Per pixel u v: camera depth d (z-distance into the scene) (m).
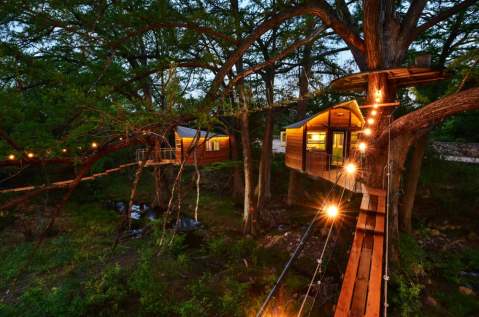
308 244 11.54
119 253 10.93
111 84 4.47
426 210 14.05
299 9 4.49
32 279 9.12
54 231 13.23
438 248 10.89
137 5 5.49
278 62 13.64
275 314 7.25
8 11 3.38
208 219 15.39
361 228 4.87
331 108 11.12
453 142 18.88
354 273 3.90
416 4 7.11
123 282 8.71
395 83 7.08
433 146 16.53
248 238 12.22
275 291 2.47
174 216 15.30
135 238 12.39
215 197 19.41
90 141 2.37
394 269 8.01
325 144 12.52
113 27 5.21
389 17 7.31
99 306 7.63
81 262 10.27
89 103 2.31
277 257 10.88
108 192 20.33
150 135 2.37
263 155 15.10
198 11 4.88
